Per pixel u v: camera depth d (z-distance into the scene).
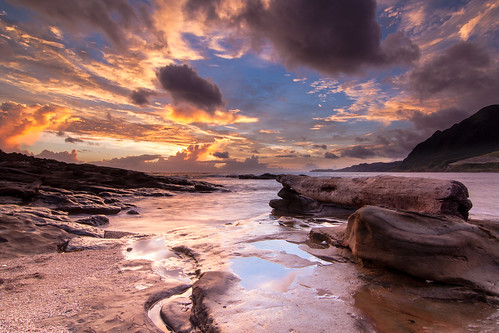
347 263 4.90
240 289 3.69
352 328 2.67
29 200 13.56
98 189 22.95
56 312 3.01
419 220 4.80
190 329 2.84
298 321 2.78
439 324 2.83
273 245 6.08
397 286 3.89
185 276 4.46
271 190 33.56
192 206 16.55
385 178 8.57
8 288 3.78
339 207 11.72
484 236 4.69
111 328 2.68
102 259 5.36
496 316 3.02
